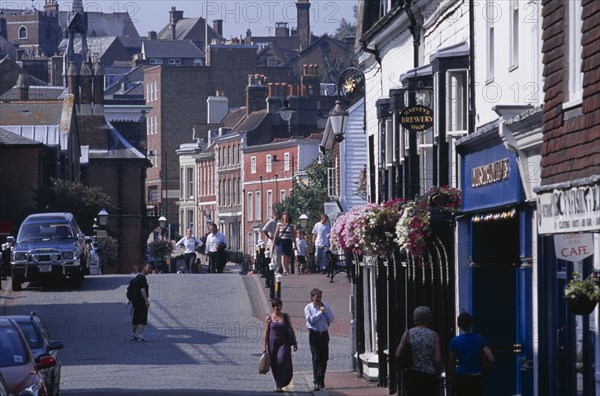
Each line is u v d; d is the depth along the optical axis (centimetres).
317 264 9450
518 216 3453
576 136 2752
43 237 8169
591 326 2856
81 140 16850
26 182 12594
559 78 2884
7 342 3409
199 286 8012
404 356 3288
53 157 13362
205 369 5184
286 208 15425
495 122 3431
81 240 8412
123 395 4356
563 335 3112
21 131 14200
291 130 19938
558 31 2898
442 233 3922
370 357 4850
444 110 4269
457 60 4244
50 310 7131
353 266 5106
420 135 4894
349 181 9844
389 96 5481
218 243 9556
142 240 16775
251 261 17050
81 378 4894
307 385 4775
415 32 5134
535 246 3256
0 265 8094
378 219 4522
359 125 9819
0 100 14700
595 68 2623
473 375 3145
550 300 3183
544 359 3197
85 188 12912
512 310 3794
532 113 3059
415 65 5144
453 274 3925
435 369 3275
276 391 4519
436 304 4069
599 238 2708
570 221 2619
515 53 3631
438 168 4322
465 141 3788
